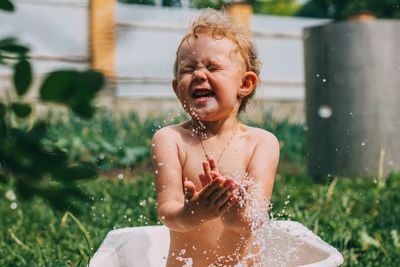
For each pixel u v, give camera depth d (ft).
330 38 18.08
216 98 7.45
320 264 6.64
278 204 14.33
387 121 17.85
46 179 2.66
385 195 15.38
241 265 7.25
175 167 7.55
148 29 26.22
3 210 13.92
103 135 21.50
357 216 13.87
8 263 10.79
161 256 8.54
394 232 12.37
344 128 17.89
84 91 2.55
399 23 18.07
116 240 8.30
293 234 8.13
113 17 23.99
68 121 21.17
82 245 11.35
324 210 14.15
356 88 17.85
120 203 14.35
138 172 19.92
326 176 17.99
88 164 2.75
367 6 36.01
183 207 6.54
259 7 41.24
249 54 7.93
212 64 7.47
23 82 2.66
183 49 7.61
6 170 2.62
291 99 30.32
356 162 17.84
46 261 10.78
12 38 2.78
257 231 7.28
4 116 2.63
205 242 7.39
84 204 2.73
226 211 6.75
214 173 6.09
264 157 7.59
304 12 42.27
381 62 17.89
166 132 7.80
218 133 7.70
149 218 13.21
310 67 18.58
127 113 25.02
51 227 12.70
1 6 2.88
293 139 23.20
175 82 7.90
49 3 23.85
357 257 11.37
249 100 8.23
